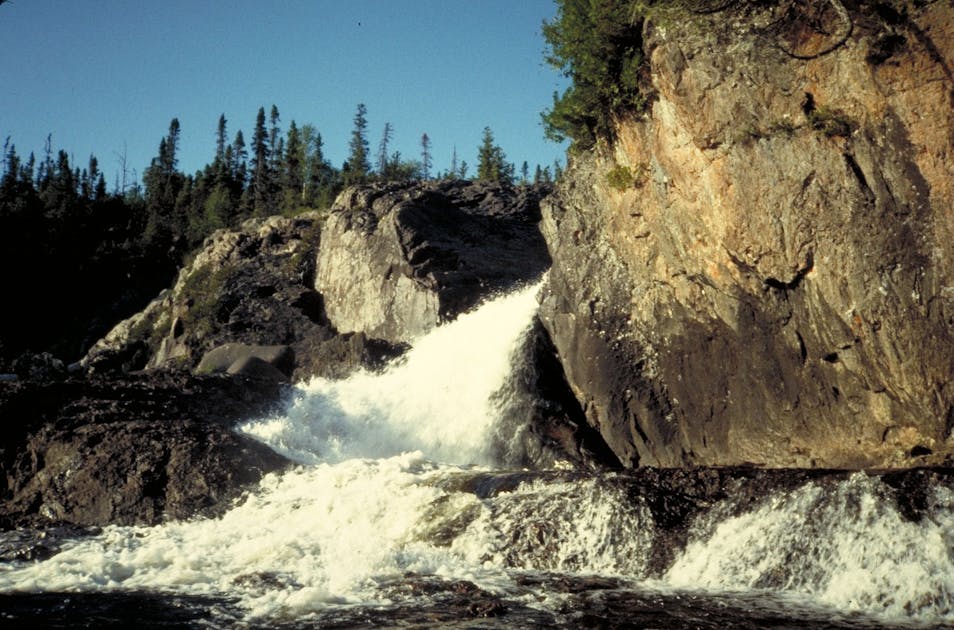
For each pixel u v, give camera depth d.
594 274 26.02
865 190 16.73
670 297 23.09
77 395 21.94
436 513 15.55
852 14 16.47
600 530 13.77
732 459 21.52
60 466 19.66
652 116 21.38
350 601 11.59
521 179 85.12
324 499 17.19
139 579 13.19
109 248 86.06
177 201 111.00
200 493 18.70
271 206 94.00
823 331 18.19
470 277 36.91
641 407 24.38
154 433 20.11
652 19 19.88
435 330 33.62
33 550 15.34
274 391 25.73
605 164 24.91
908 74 15.88
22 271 77.44
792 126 17.62
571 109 24.11
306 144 96.31
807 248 17.75
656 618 10.48
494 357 28.08
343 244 42.66
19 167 125.94
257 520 17.30
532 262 40.81
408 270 37.53
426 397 27.97
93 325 77.50
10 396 21.05
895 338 16.59
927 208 15.92
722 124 18.72
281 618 10.81
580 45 22.39
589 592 11.84
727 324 20.98
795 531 12.33
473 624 10.32
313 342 40.47
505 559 14.03
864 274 16.84
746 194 18.64
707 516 13.36
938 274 15.81
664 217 21.78
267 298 44.28
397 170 94.50
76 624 10.66
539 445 25.11
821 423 19.16
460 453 26.33
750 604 11.11
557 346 27.48
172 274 85.25
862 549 11.62
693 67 18.94
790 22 17.50
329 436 24.80
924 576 10.93
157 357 45.81
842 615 10.55
